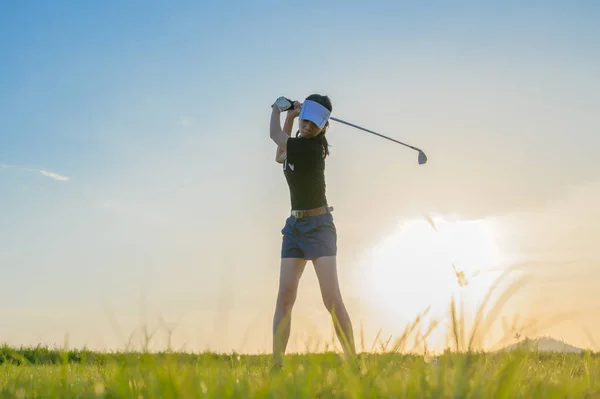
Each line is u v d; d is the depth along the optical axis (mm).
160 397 1521
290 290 4582
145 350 1701
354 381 1586
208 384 1609
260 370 2275
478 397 1397
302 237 4555
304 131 4660
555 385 1833
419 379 1627
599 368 2316
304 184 4562
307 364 1844
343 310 4449
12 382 2230
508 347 1598
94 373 2631
